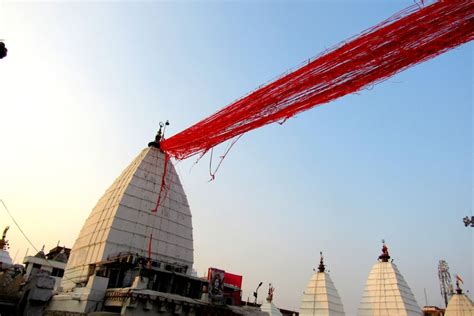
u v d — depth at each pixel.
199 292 27.20
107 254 29.91
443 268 76.81
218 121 10.96
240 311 26.17
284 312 67.44
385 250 59.12
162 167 36.91
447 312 59.59
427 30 6.83
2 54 12.16
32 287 23.06
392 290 54.53
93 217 35.09
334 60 7.98
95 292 23.55
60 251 50.72
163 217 34.59
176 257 34.19
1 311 23.39
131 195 33.56
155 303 22.55
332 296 54.38
